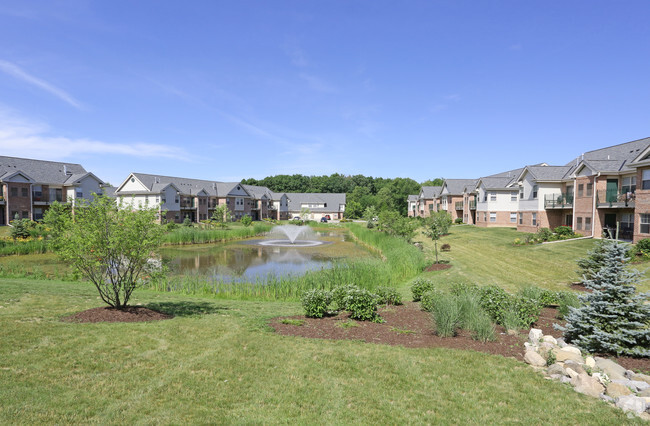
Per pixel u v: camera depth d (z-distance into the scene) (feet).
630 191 87.97
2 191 145.18
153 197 189.67
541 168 119.44
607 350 26.13
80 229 32.12
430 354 25.55
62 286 49.57
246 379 21.35
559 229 99.35
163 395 19.20
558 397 20.02
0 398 17.93
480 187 157.48
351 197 333.01
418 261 74.28
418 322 34.30
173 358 23.73
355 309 34.17
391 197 304.91
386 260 78.95
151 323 31.01
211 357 24.14
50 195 163.12
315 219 319.68
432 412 18.58
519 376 22.36
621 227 89.51
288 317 35.63
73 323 29.94
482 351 26.43
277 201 303.48
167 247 122.01
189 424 16.84
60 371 21.16
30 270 69.26
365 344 27.50
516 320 31.22
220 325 31.37
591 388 20.68
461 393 20.40
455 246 104.17
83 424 16.44
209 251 112.57
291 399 19.36
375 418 17.93
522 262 74.02
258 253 108.68
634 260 61.62
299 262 91.81
